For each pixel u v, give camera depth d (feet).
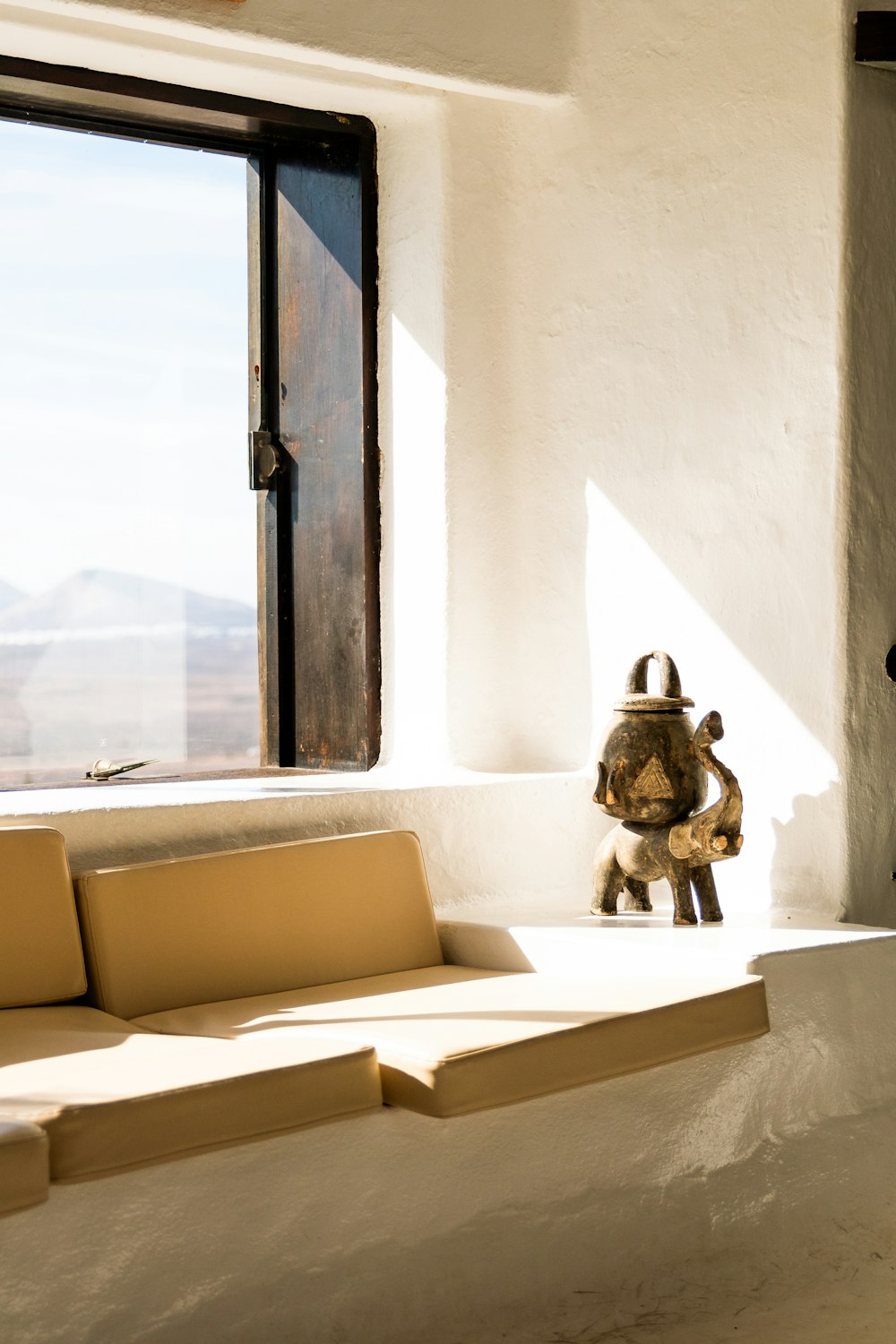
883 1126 9.18
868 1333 7.58
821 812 9.82
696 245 10.52
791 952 8.69
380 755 11.68
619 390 11.07
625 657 11.09
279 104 11.08
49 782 10.75
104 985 8.13
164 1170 6.56
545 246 11.53
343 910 9.07
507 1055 7.01
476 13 10.77
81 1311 6.30
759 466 10.15
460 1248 7.54
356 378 11.56
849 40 9.61
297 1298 6.97
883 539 9.87
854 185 9.64
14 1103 6.07
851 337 9.65
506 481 11.66
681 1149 8.41
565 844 11.03
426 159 11.26
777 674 10.08
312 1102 6.64
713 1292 8.09
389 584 11.63
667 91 10.69
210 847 9.44
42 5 9.09
